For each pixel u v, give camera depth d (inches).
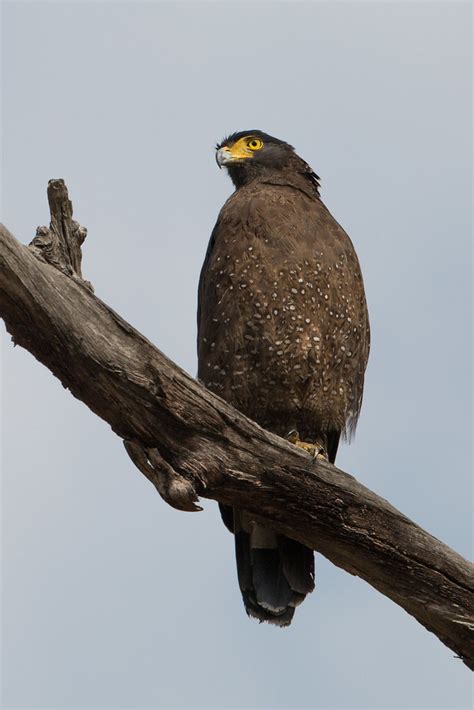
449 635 481.1
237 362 560.1
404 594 478.9
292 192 598.5
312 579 540.4
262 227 559.2
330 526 465.1
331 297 557.6
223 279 559.2
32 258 400.5
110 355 415.2
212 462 438.9
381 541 466.9
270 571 542.0
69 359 415.8
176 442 434.9
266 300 551.5
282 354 556.1
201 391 432.8
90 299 413.1
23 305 402.3
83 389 424.5
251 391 565.3
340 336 563.8
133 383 418.9
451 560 472.4
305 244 557.6
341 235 576.4
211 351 566.3
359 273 577.0
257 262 553.0
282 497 456.4
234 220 568.4
